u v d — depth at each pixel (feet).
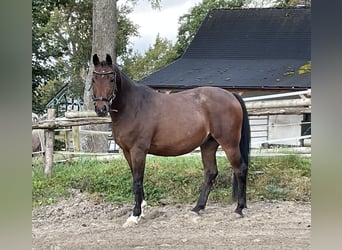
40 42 52.16
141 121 17.95
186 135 18.51
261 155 24.39
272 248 14.51
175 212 19.81
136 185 18.11
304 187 22.21
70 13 75.56
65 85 76.69
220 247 14.79
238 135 19.19
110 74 16.84
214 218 18.86
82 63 77.20
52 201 20.85
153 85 55.42
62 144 41.57
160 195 21.65
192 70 60.39
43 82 53.11
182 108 18.66
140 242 15.61
